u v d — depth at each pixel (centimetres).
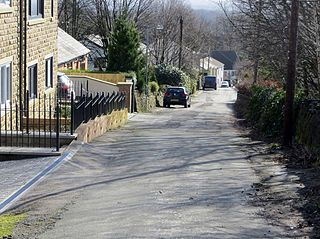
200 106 5294
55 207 995
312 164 1394
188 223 882
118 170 1362
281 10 2397
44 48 2323
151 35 6869
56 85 2552
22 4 1953
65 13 6644
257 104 2781
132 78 4122
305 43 2097
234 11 2902
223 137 2122
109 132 2214
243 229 850
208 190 1130
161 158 1544
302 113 1648
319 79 1925
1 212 978
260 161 1500
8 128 1852
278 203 1016
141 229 845
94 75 4103
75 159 1477
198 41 8194
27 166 1407
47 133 1681
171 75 6203
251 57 2914
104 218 915
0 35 1752
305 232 833
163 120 3241
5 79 1834
